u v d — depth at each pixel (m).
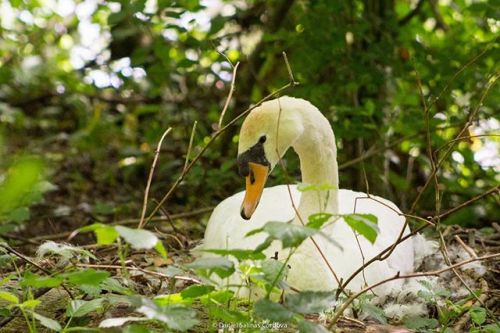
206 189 12.77
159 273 6.68
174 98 15.71
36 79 19.17
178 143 15.23
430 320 6.38
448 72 11.28
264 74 14.48
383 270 7.77
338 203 7.92
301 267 7.11
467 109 11.41
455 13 14.79
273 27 13.16
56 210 12.62
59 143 17.78
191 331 6.15
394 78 11.57
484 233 10.39
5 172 3.96
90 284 5.23
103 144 17.03
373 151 11.40
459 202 12.39
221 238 8.09
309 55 11.51
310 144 7.66
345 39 11.42
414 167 13.69
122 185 15.28
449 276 8.26
